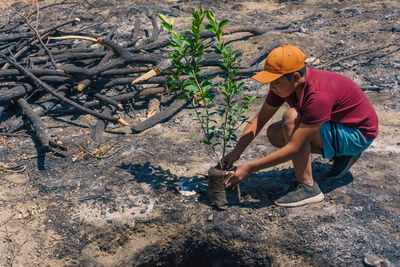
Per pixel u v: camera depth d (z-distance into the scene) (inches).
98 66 207.0
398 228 109.6
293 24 292.5
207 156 153.7
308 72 100.3
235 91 117.3
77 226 123.4
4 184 142.6
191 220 121.9
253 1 356.5
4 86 198.4
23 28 295.3
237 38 271.7
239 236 114.8
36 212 128.8
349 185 128.2
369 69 216.8
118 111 197.9
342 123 108.8
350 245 106.3
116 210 128.0
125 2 349.4
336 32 269.3
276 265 108.6
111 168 149.9
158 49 258.7
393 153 143.5
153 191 135.0
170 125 180.1
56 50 235.3
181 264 124.3
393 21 273.7
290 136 109.3
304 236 110.8
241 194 128.6
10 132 176.4
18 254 114.7
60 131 178.9
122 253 121.6
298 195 118.6
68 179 144.9
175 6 335.9
